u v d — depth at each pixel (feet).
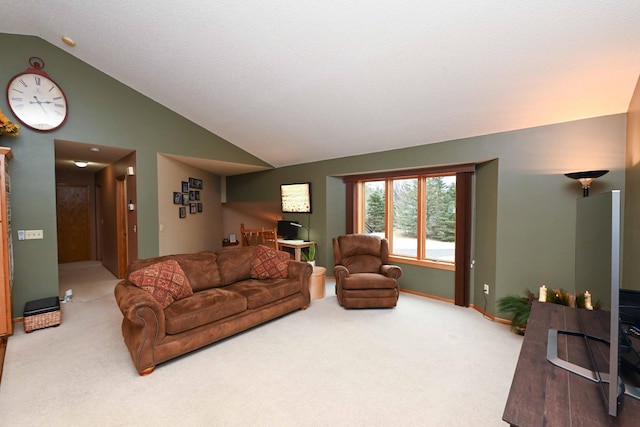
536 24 6.81
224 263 11.63
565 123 9.94
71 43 11.07
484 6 6.63
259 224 24.06
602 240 3.71
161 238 14.88
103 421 5.99
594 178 8.80
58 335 9.77
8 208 9.66
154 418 6.09
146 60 11.17
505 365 8.22
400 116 11.55
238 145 17.48
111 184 18.08
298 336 9.96
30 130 11.02
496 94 9.29
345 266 14.25
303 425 5.94
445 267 13.89
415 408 6.45
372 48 8.44
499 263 11.38
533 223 10.66
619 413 3.08
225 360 8.38
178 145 15.05
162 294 8.76
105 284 15.80
